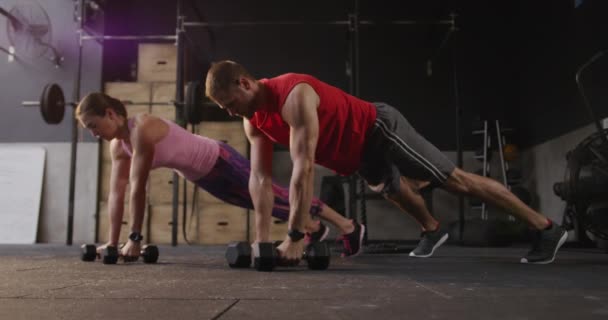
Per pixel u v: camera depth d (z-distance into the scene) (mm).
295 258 1591
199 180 2258
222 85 1499
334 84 4910
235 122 4379
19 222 4547
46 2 4812
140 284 1188
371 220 4664
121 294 1002
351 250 2379
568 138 3904
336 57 4934
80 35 4199
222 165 2221
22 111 4750
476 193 1845
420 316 746
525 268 1665
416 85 4871
